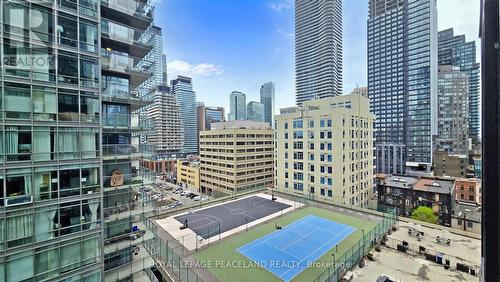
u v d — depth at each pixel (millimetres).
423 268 23219
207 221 36531
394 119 116188
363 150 55656
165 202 69312
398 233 31500
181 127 143125
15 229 13336
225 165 78062
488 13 5531
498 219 5289
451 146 109688
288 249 27281
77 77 16094
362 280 21578
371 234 30406
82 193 15977
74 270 15430
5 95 13188
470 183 51250
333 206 44250
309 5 151500
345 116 48469
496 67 5406
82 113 16250
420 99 106875
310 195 50625
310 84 150625
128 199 23500
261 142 81438
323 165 49250
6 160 13117
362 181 54938
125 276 21484
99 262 16516
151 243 26203
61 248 14984
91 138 16594
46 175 14555
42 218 14305
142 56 27688
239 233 31906
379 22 122125
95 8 17109
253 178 78938
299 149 54062
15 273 13266
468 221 45031
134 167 25266
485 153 5582
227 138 77125
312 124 51188
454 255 25391
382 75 120875
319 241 29219
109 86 23375
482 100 6391
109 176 22188
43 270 14258
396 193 52969
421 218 44688
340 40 148750
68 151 15516
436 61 110500
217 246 28094
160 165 120438
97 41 17125
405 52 112375
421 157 105750
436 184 52281
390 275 22188
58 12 15297
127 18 23984
